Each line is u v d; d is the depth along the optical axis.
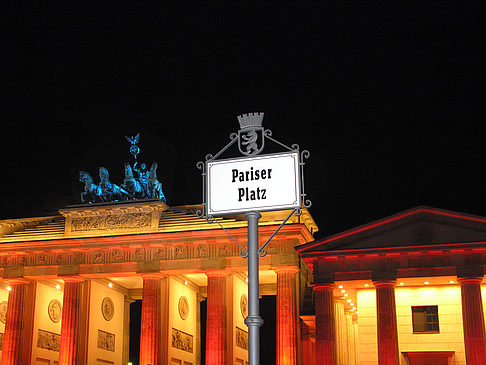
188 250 99.31
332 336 82.81
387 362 79.88
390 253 82.75
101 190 108.69
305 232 97.50
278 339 92.69
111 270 101.00
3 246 104.06
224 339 95.69
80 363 101.06
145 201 102.00
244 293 109.69
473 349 77.62
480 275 80.06
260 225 96.00
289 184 19.44
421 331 87.94
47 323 109.88
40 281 108.44
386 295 82.25
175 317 104.56
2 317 111.75
